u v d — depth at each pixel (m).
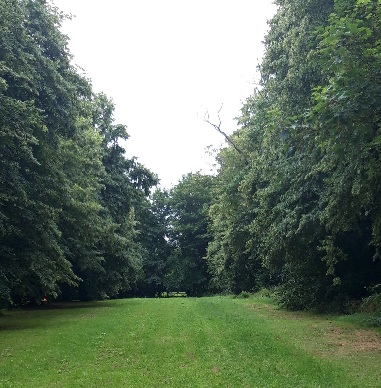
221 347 11.22
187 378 8.22
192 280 63.91
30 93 17.61
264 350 10.80
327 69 10.18
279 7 22.16
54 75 19.27
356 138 9.95
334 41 9.33
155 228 69.38
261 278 36.50
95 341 12.48
